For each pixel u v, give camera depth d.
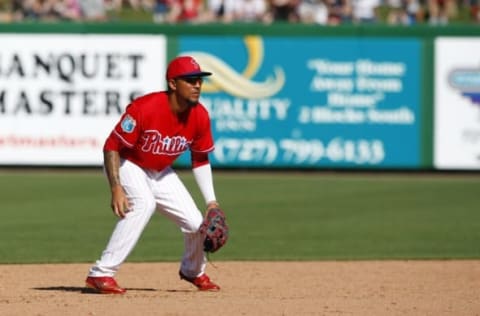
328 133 69.62
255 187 63.25
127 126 27.97
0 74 68.12
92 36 68.50
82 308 26.84
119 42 68.69
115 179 28.25
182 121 28.50
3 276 34.53
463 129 69.81
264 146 69.62
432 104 69.69
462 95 69.62
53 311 26.39
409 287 32.34
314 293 30.72
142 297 28.98
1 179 65.12
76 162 68.81
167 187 29.33
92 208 53.72
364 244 43.91
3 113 68.31
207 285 30.91
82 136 68.69
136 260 39.09
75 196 58.19
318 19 81.62
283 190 62.16
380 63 69.56
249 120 69.44
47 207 53.97
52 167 69.12
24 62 68.31
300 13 81.75
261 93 69.38
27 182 63.91
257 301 28.44
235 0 82.62
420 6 86.75
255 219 51.12
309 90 69.50
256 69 69.31
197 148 29.38
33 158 68.69
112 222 49.19
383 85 69.56
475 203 57.81
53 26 68.25
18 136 68.56
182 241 44.62
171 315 25.75
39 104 68.44
